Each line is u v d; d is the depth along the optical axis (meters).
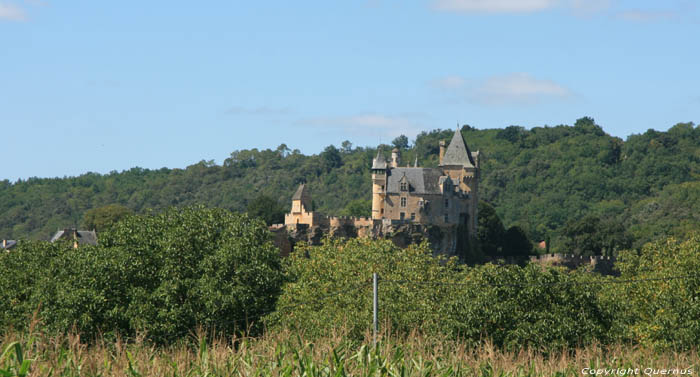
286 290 87.19
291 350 46.81
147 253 89.06
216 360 44.97
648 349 71.94
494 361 51.22
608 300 83.31
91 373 41.59
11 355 40.09
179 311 81.69
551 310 77.50
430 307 81.62
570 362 57.19
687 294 82.94
